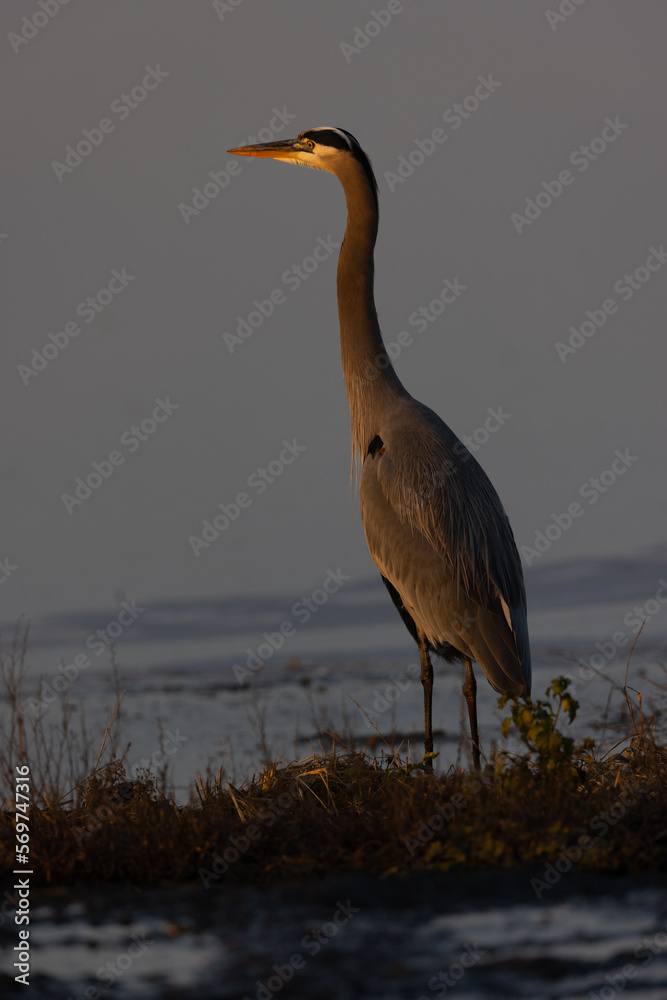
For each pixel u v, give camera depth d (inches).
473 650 674.2
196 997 350.3
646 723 658.2
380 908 420.8
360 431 775.1
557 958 370.9
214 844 492.7
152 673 1409.9
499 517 705.6
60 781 696.4
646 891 428.1
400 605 737.6
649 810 494.9
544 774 543.8
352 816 533.3
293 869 470.3
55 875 476.7
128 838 493.4
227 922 413.1
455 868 462.3
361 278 773.9
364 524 730.8
